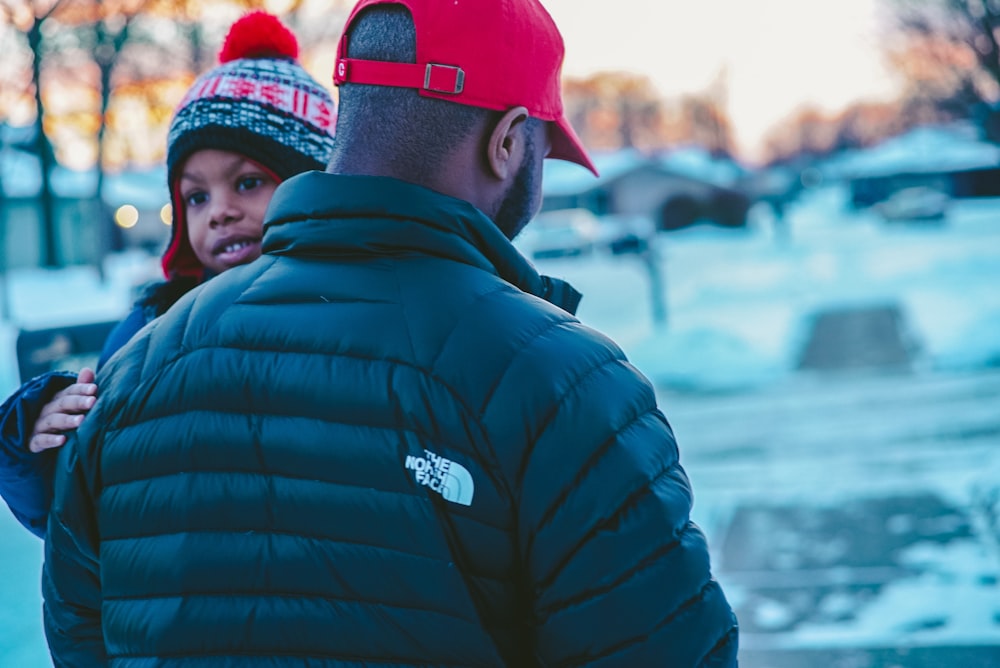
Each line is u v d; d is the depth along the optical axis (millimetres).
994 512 5668
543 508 997
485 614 1029
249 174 1712
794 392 11055
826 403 10211
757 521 6098
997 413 8820
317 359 1080
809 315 17500
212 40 21719
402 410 1028
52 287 28453
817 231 47719
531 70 1146
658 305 16344
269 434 1085
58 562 1262
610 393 1041
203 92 1706
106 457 1195
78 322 3484
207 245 1746
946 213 42594
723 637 1054
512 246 1158
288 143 1699
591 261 28359
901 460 7422
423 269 1091
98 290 27484
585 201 56875
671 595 1008
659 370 13273
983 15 34938
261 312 1135
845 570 5066
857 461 7523
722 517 6254
